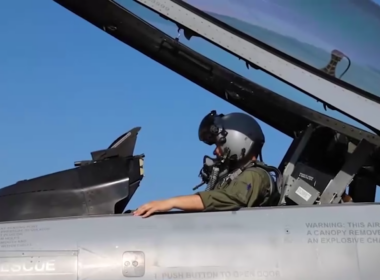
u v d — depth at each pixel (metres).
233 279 3.48
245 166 3.94
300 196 4.07
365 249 3.54
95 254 3.54
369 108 3.79
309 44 3.81
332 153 4.19
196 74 4.58
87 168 3.93
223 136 3.96
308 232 3.57
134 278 3.50
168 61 4.53
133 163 3.96
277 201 3.95
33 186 3.88
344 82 3.81
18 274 3.53
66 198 3.82
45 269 3.53
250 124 3.99
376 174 4.35
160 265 3.51
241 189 3.74
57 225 3.64
